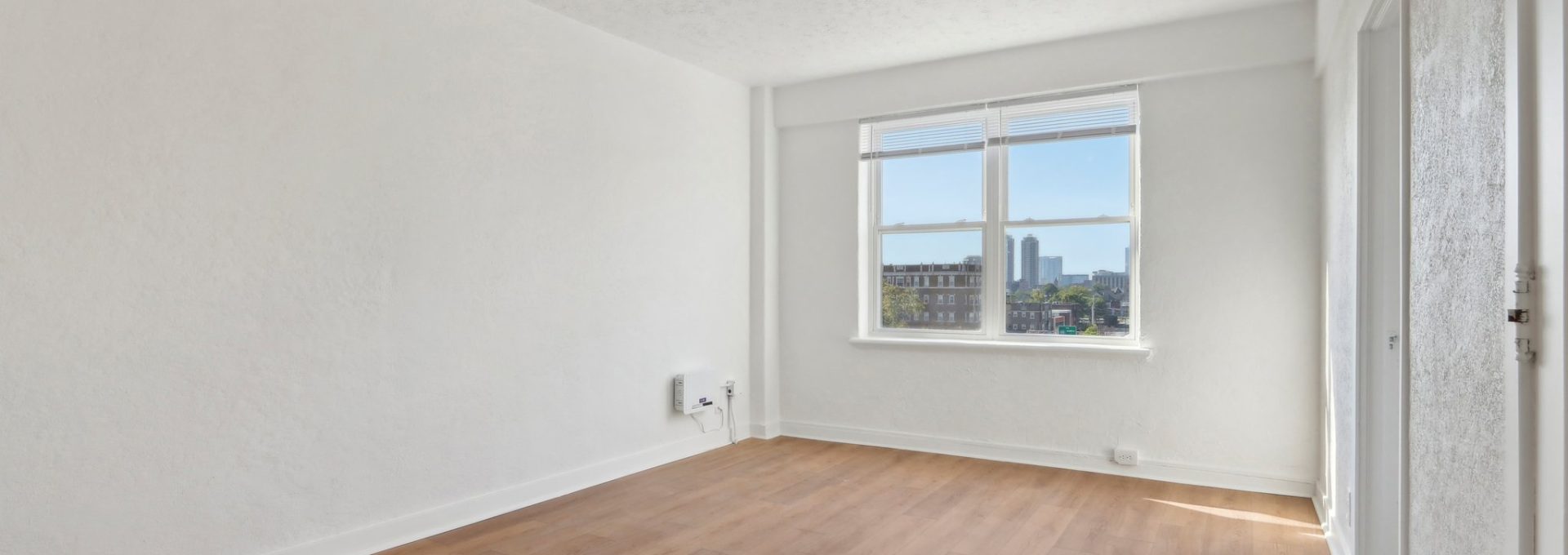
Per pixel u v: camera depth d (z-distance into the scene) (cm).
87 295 263
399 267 353
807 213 574
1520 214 120
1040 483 449
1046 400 489
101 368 267
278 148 311
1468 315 151
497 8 396
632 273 475
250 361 304
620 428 467
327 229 327
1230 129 436
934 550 343
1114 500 414
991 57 498
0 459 247
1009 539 357
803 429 579
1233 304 436
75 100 260
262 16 306
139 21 273
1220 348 439
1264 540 352
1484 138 141
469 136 382
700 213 530
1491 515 137
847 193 558
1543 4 113
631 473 474
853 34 463
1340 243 333
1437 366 175
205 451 292
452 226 375
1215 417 441
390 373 350
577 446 439
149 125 276
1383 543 277
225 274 296
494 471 395
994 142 509
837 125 562
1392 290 275
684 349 516
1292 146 420
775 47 486
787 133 581
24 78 249
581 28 441
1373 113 277
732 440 559
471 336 384
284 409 314
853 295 556
